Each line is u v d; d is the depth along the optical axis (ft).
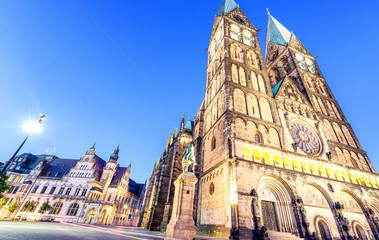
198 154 116.57
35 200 216.54
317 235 71.56
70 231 58.39
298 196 76.69
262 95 111.14
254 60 136.15
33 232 43.27
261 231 58.90
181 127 155.33
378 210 96.58
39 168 248.52
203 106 142.31
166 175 139.03
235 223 62.34
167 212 111.24
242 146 79.87
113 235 55.62
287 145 93.91
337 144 114.01
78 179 229.04
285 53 180.75
